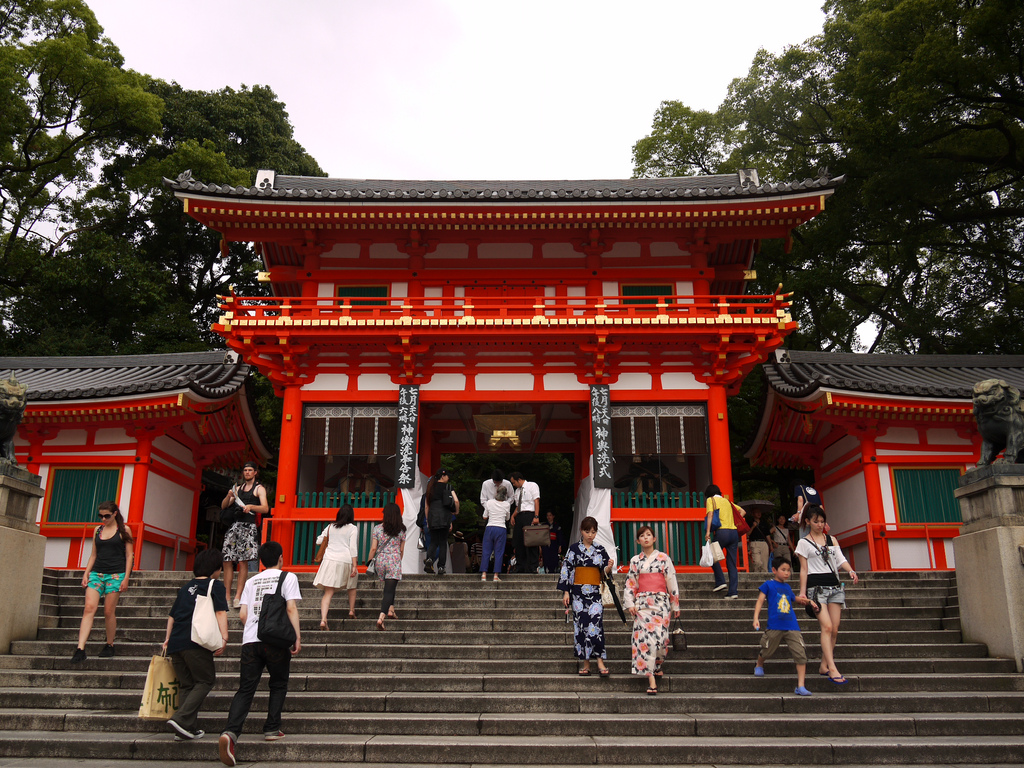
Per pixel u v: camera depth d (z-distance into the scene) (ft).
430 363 54.44
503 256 57.88
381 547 34.71
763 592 27.96
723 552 38.88
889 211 91.66
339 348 53.57
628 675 28.19
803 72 101.40
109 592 30.81
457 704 25.44
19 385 32.99
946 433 56.39
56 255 107.24
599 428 51.88
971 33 78.89
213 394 55.57
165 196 113.39
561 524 106.93
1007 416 32.24
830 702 25.36
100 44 112.06
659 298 54.44
